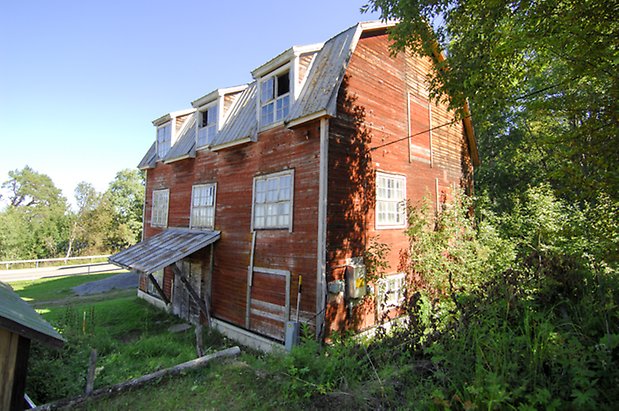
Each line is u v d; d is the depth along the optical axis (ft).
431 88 26.21
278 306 29.50
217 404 14.20
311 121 27.84
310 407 12.64
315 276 26.45
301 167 28.78
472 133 46.52
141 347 28.07
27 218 147.54
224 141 36.40
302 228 28.07
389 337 15.02
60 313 42.52
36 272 85.81
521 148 60.54
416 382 11.53
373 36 32.37
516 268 15.89
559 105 17.24
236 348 20.29
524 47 18.03
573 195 17.08
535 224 33.40
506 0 18.86
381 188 32.01
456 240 35.60
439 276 31.60
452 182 43.04
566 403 8.37
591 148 15.60
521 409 7.91
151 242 44.14
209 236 37.55
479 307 13.14
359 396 11.84
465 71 22.98
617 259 15.80
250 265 32.89
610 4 14.52
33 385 16.99
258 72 33.63
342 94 28.73
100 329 34.60
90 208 136.36
